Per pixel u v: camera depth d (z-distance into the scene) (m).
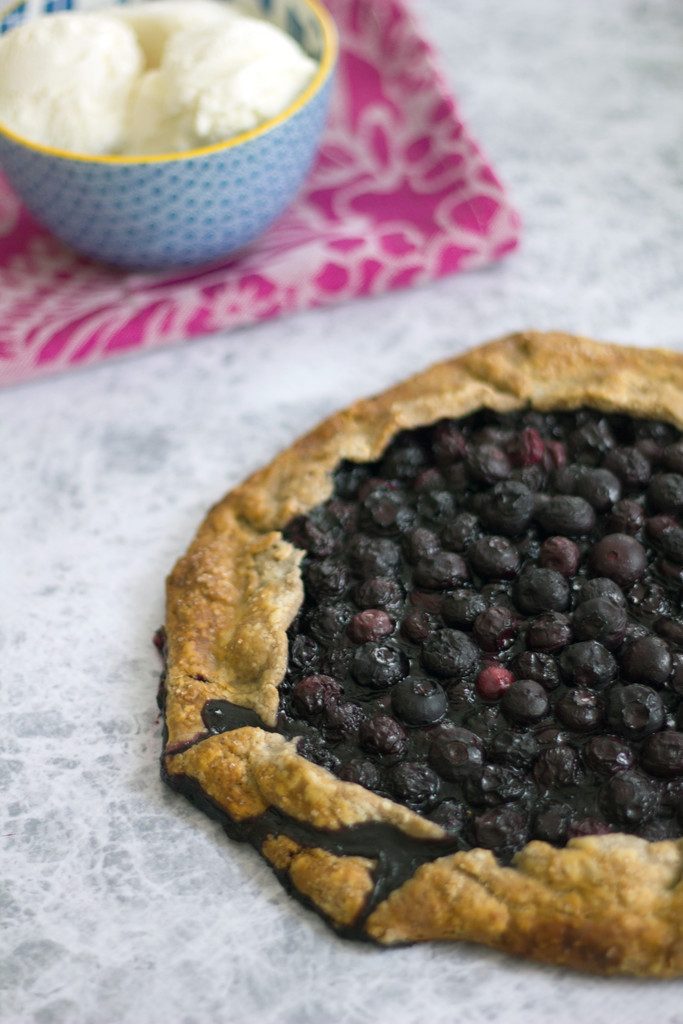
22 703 0.55
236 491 0.57
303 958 0.49
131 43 0.62
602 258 0.66
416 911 0.49
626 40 0.74
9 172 0.61
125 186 0.60
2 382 0.62
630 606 0.53
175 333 0.63
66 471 0.60
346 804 0.49
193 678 0.53
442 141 0.68
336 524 0.55
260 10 0.65
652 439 0.56
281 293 0.63
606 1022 0.48
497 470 0.55
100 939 0.50
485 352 0.59
